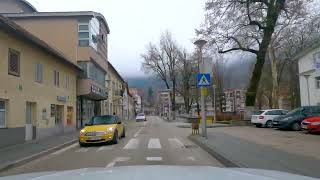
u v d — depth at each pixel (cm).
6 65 1994
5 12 3869
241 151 1494
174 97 7512
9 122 2023
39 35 3722
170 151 1694
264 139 2067
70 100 3409
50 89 2777
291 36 3856
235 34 3462
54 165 1375
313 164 1150
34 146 1984
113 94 6788
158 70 7288
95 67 4206
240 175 294
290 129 2941
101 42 4572
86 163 1380
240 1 3262
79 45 3750
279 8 3300
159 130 3525
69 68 3366
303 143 1808
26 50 2281
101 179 271
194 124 2547
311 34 3716
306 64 4281
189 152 1653
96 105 5006
